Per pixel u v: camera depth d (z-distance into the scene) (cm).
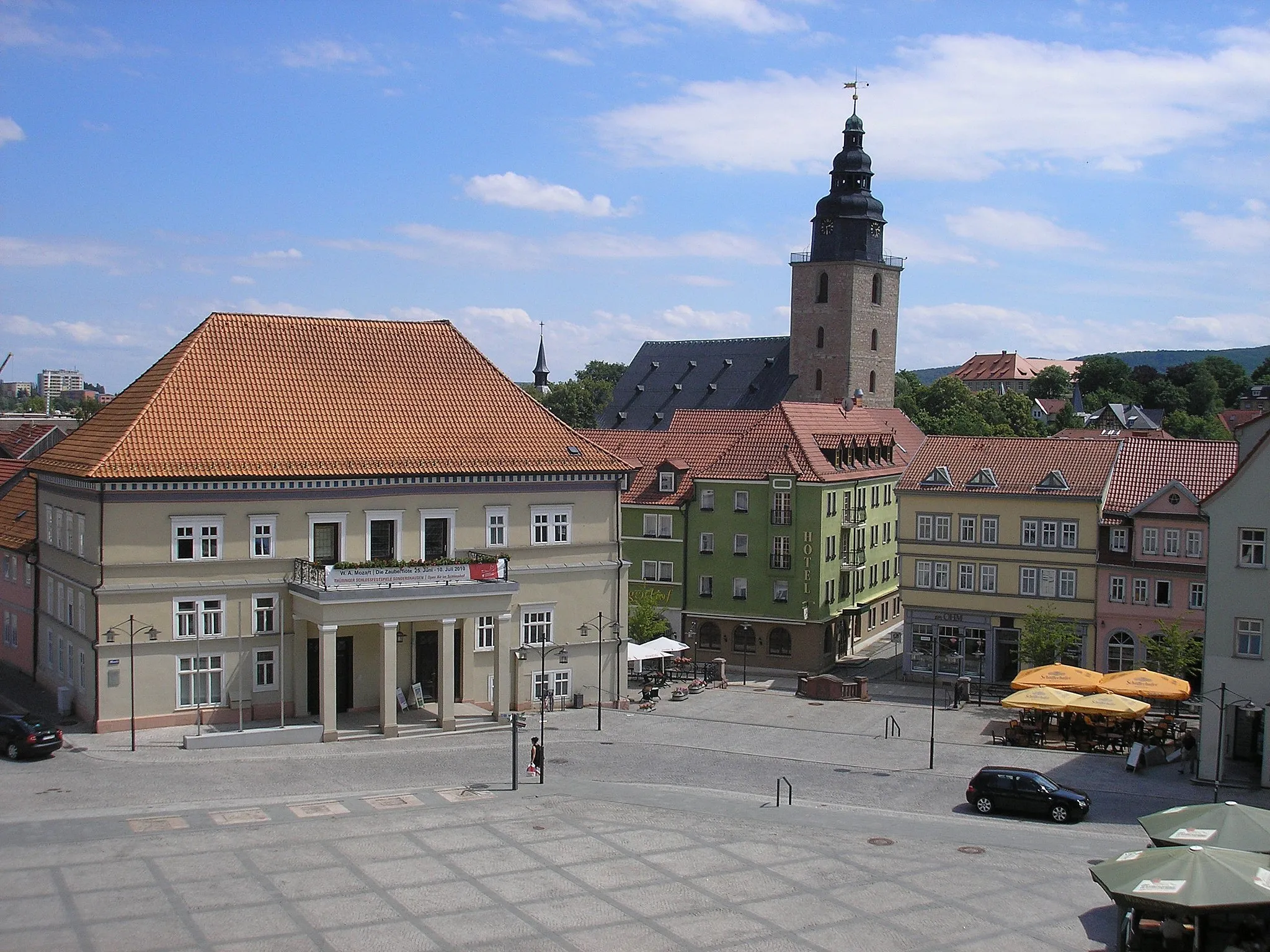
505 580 5994
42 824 4084
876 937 3322
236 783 4725
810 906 3544
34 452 10531
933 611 7944
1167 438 7831
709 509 8606
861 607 8850
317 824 4203
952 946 3272
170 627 5419
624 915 3419
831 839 4234
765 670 8400
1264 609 5203
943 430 17225
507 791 4766
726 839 4181
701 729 6166
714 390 15775
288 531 5659
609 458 6544
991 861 4031
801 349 15188
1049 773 5434
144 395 5750
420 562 5700
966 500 7825
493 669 6259
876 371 15362
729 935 3300
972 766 5538
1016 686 6141
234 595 5544
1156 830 3575
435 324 6619
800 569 8319
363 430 5972
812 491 8281
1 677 6388
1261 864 3191
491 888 3600
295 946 3130
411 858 3859
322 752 5303
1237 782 5247
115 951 3062
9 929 3180
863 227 14900
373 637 5962
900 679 8069
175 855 3809
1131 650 7388
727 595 8556
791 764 5478
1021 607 7694
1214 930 3253
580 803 4634
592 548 6481
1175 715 6588
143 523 5350
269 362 6012
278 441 5719
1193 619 7181
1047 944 3306
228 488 5503
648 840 4134
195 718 5494
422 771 5062
